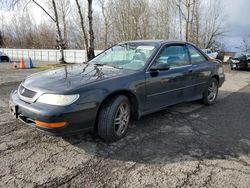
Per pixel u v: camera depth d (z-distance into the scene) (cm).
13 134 348
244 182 248
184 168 273
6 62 1952
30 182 238
